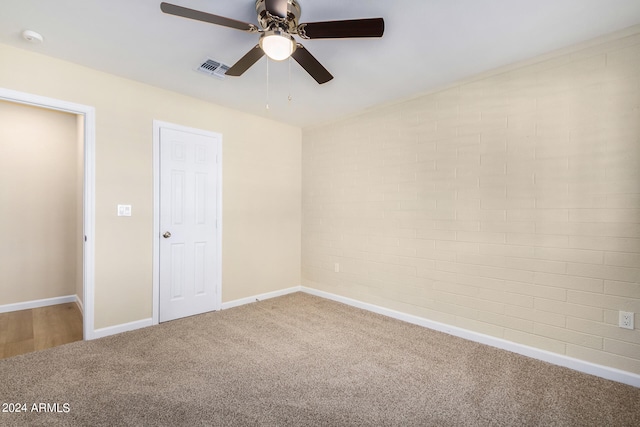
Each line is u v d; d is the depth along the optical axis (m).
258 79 2.87
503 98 2.62
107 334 2.79
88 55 2.48
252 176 3.88
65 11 1.93
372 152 3.58
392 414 1.78
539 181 2.43
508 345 2.57
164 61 2.57
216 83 2.97
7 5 1.87
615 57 2.13
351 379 2.14
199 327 3.03
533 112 2.46
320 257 4.18
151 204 3.05
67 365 2.27
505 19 1.97
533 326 2.46
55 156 3.77
